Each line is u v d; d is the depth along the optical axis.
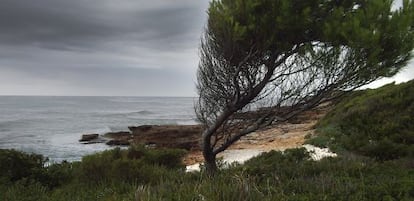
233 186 5.84
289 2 7.76
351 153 13.38
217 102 9.05
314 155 16.22
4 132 50.31
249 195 5.62
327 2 8.20
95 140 39.75
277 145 24.66
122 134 42.31
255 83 8.51
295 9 7.97
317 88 8.36
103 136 42.28
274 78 8.59
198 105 9.39
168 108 143.25
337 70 7.98
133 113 103.81
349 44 7.44
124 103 199.75
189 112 107.69
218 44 8.48
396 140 13.29
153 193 6.19
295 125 36.31
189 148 30.17
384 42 7.77
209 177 7.52
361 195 6.24
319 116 41.03
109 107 147.38
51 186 9.22
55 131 52.47
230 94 8.66
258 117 9.08
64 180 9.55
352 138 15.38
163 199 5.77
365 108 20.36
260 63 8.38
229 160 19.72
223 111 8.91
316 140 21.02
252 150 23.48
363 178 7.52
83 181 8.98
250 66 8.38
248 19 7.90
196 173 9.29
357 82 8.09
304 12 7.61
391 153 11.56
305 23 7.67
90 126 61.50
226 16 7.96
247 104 8.79
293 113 9.19
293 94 8.55
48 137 44.44
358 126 17.84
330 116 30.00
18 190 8.09
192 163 21.95
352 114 22.11
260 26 7.86
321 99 8.51
